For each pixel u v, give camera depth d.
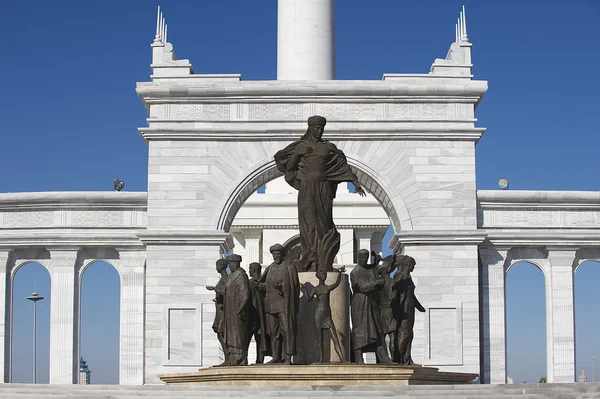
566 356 63.12
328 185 39.12
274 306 37.09
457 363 59.78
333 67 66.69
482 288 63.06
